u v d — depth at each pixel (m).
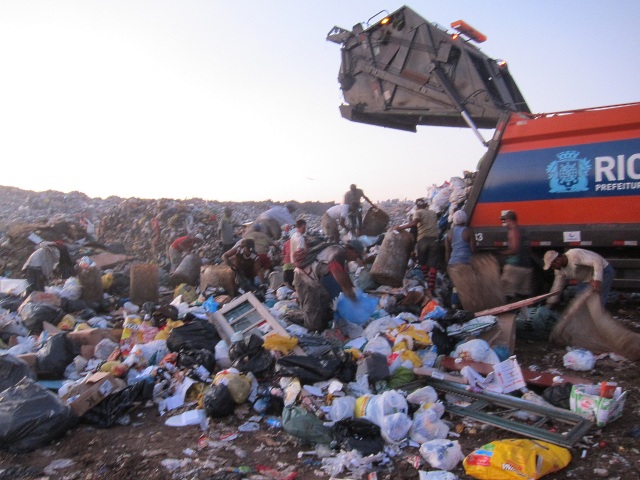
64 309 8.94
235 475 4.18
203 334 6.71
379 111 11.43
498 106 9.95
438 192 10.95
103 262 13.73
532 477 3.90
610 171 7.56
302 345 6.24
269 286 10.16
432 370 5.89
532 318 7.44
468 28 10.26
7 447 4.70
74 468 4.42
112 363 6.28
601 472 4.10
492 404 5.31
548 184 8.07
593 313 6.68
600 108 7.66
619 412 4.90
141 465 4.41
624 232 7.46
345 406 4.95
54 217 23.98
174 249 12.80
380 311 7.70
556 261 6.87
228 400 5.34
